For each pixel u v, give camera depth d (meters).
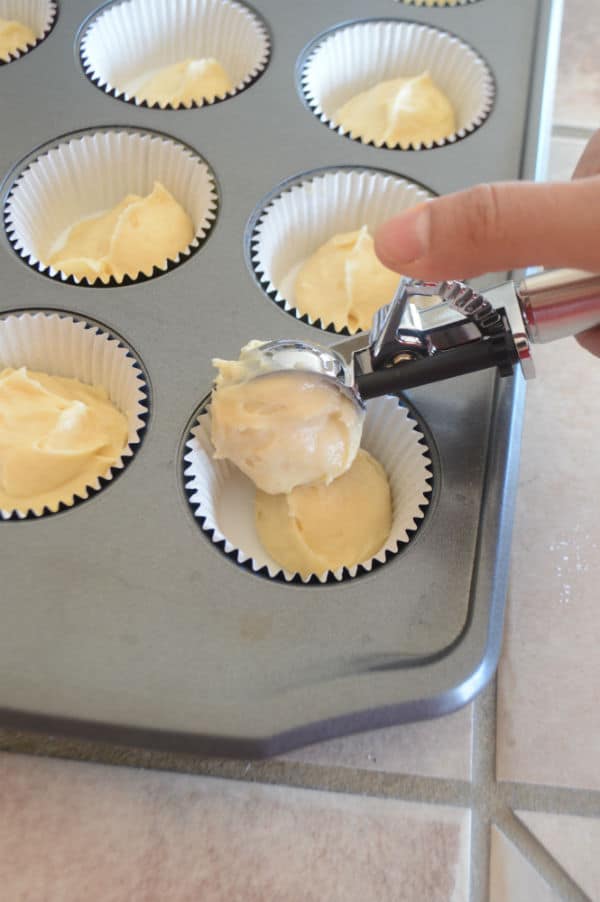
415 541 0.22
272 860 0.19
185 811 0.20
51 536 0.22
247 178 0.30
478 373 0.25
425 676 0.20
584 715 0.21
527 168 0.30
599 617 0.23
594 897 0.19
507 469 0.23
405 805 0.20
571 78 0.36
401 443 0.25
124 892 0.19
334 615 0.21
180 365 0.25
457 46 0.34
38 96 0.32
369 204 0.31
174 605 0.21
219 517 0.25
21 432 0.24
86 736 0.20
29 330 0.27
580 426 0.26
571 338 0.28
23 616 0.21
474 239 0.16
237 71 0.36
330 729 0.20
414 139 0.33
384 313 0.21
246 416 0.22
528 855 0.20
